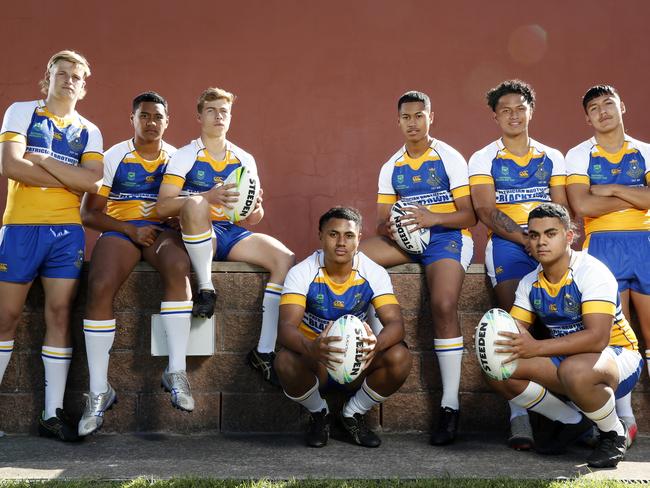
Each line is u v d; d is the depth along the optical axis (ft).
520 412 12.85
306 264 12.87
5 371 13.80
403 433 14.01
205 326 13.80
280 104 22.43
